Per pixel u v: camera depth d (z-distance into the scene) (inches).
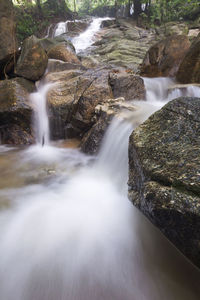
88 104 198.5
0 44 231.3
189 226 62.7
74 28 901.8
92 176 156.1
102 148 167.5
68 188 139.6
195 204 59.7
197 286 70.9
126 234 95.7
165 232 74.4
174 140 82.7
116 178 141.8
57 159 185.8
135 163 98.7
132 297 71.5
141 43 653.3
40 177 154.0
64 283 76.0
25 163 177.2
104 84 209.9
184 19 810.8
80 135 218.1
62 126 217.0
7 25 235.0
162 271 78.0
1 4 228.2
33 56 241.6
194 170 65.2
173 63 322.7
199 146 73.9
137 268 81.1
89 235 96.6
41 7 840.3
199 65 259.3
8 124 209.3
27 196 129.8
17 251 87.8
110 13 1317.7
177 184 66.0
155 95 281.6
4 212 113.2
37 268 80.7
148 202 74.7
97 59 538.3
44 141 220.8
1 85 215.3
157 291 73.2
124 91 226.1
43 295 72.5
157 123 97.0
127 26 870.4
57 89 220.7
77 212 112.9
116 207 113.6
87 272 79.7
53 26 859.4
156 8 843.4
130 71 315.9
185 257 74.4
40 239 94.4
